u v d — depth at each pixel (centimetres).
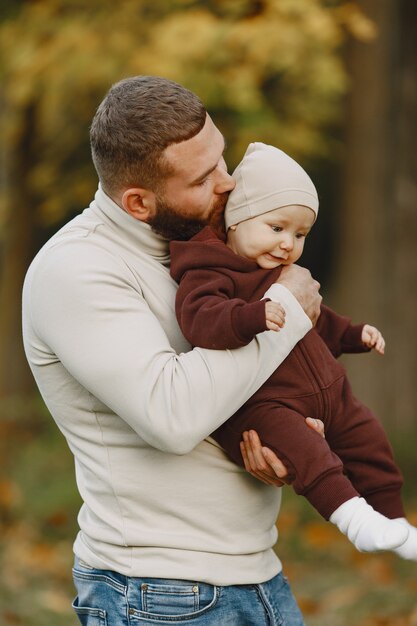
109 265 288
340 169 1080
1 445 957
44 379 300
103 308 280
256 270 301
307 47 854
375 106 1040
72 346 281
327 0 925
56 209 1075
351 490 291
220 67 820
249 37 786
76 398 295
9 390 1080
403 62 1042
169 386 272
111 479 291
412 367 1062
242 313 271
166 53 791
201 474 291
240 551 293
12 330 1068
